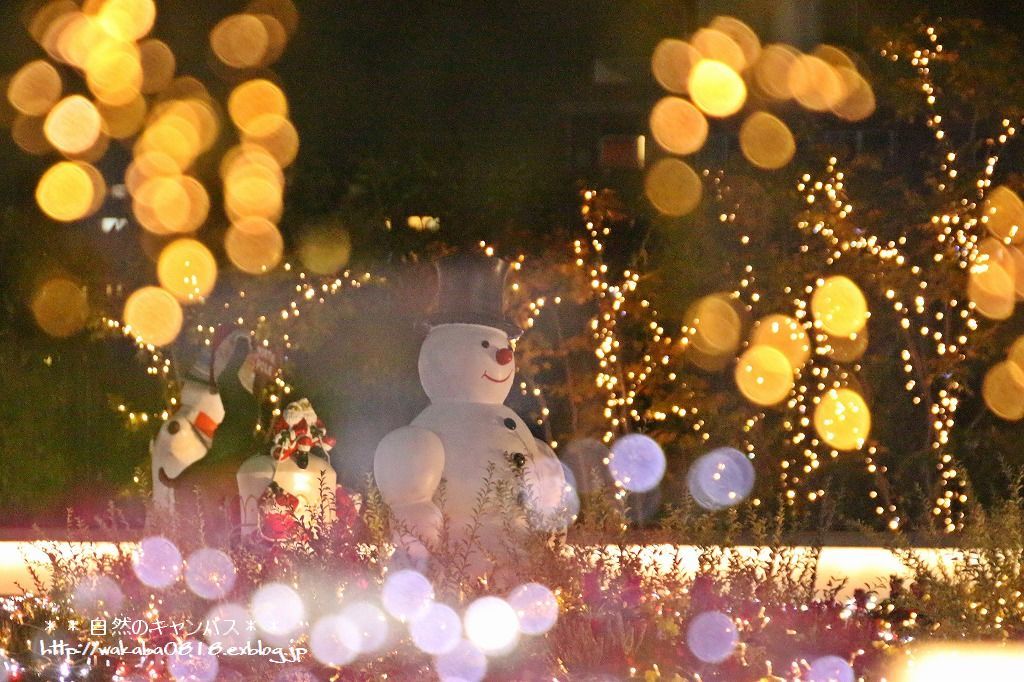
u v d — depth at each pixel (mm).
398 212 33594
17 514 33812
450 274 21500
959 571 17781
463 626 16453
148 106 40938
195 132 40156
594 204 32875
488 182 33625
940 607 17266
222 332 24438
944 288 32344
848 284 32344
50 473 33938
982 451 32938
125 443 34031
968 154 33812
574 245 32750
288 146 39844
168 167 36719
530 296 32969
